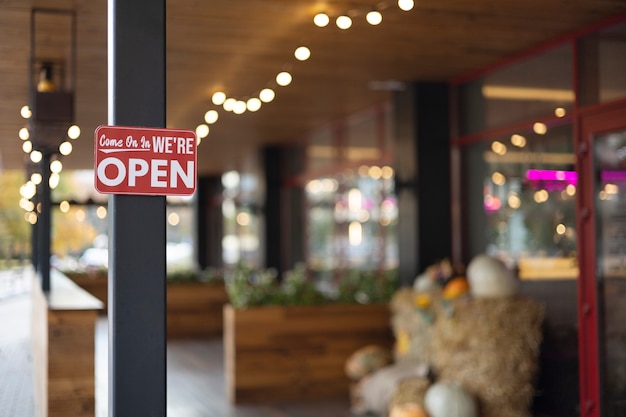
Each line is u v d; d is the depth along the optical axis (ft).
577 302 19.75
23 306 45.60
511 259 22.62
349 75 24.08
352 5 17.07
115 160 10.52
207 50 20.85
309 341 24.41
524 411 18.78
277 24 18.53
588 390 19.04
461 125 24.76
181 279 40.55
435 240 24.85
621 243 18.30
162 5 10.75
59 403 16.61
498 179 23.18
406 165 25.34
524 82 21.65
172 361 31.73
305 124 34.30
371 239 31.78
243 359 23.88
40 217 22.49
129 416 10.43
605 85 18.67
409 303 22.02
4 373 25.26
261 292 24.56
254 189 45.42
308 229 38.68
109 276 10.70
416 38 19.92
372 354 23.04
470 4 17.19
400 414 18.81
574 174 19.93
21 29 18.42
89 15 17.29
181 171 10.78
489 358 18.67
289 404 23.57
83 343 16.76
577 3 17.16
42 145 19.17
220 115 31.01
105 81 23.77
